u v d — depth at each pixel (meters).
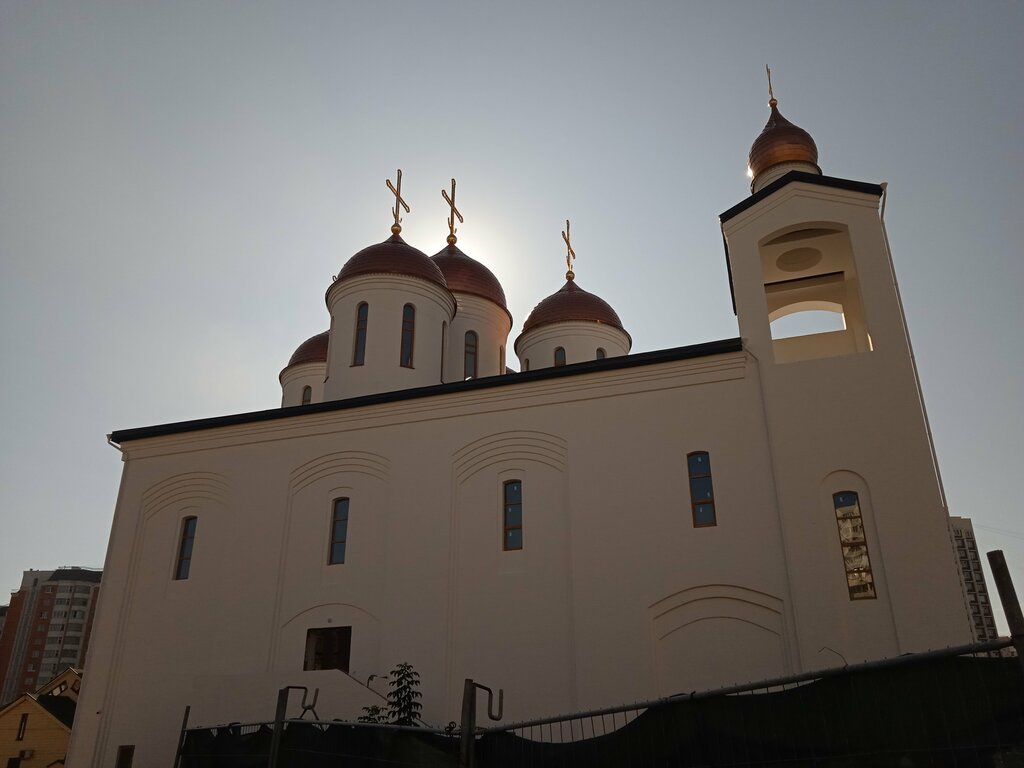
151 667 19.42
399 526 18.38
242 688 17.25
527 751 7.98
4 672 75.75
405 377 23.62
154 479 21.50
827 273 19.48
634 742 7.41
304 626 18.50
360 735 9.91
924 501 14.49
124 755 18.77
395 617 17.59
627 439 17.08
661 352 17.20
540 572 16.84
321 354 30.78
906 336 15.88
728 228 18.20
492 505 17.84
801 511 15.18
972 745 5.46
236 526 20.08
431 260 26.20
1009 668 5.45
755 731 6.66
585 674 15.57
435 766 8.64
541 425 17.95
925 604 13.86
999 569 5.09
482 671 16.47
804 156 20.34
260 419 20.72
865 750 5.99
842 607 14.34
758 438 16.11
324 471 19.81
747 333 16.98
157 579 20.42
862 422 15.42
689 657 15.10
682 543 15.87
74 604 78.94
